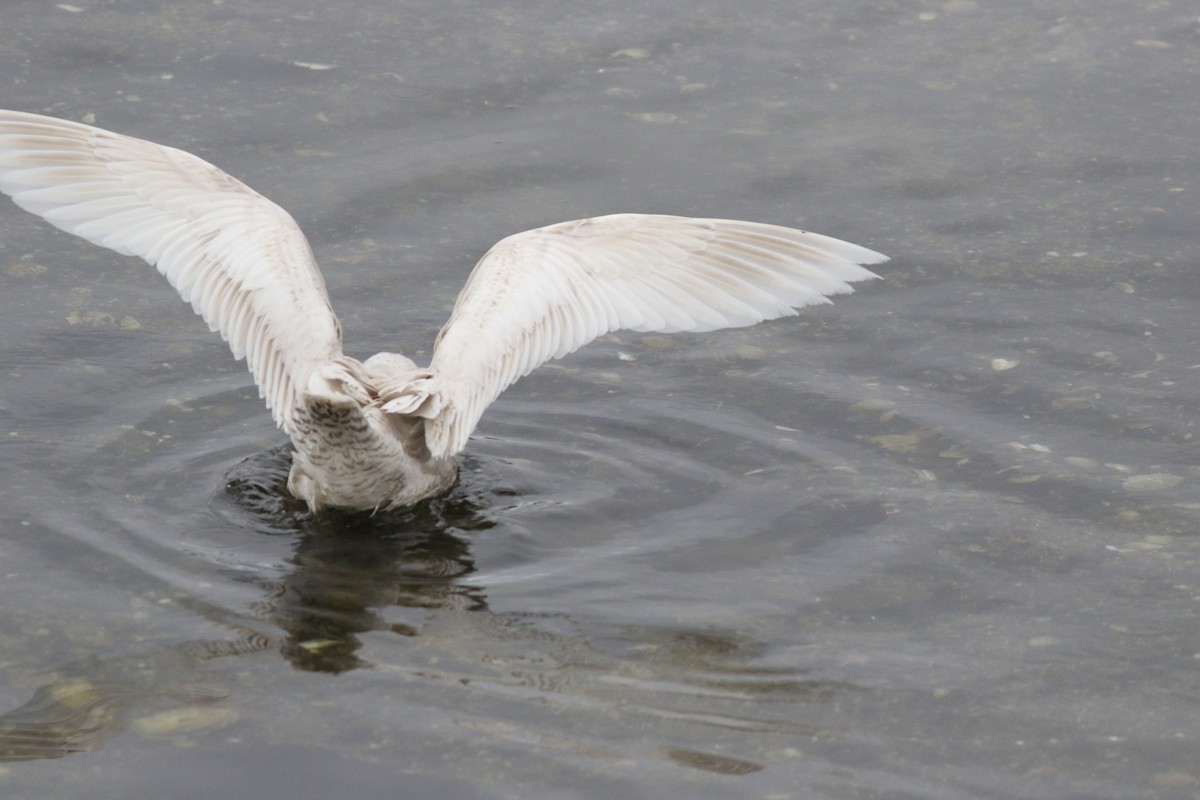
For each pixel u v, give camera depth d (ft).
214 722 29.04
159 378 43.14
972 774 28.27
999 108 59.47
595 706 29.96
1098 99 59.93
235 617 32.78
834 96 60.13
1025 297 48.39
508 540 36.65
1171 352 45.19
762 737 29.19
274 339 34.47
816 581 35.06
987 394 43.34
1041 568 35.60
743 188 53.93
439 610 33.47
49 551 34.81
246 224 35.14
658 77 61.05
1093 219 52.70
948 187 54.54
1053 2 67.31
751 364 45.42
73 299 46.98
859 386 43.93
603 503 38.50
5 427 40.01
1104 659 32.14
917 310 47.85
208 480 38.45
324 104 57.88
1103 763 28.73
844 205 53.16
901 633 33.04
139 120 55.36
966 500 38.34
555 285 35.50
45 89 56.80
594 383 44.47
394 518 37.45
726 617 33.53
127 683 30.19
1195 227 52.03
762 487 39.19
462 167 54.65
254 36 62.28
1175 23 65.46
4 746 28.14
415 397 34.27
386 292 47.96
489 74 60.75
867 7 67.05
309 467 35.42
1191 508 37.83
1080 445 40.73
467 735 28.84
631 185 53.93
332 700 29.86
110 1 64.23
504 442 41.42
